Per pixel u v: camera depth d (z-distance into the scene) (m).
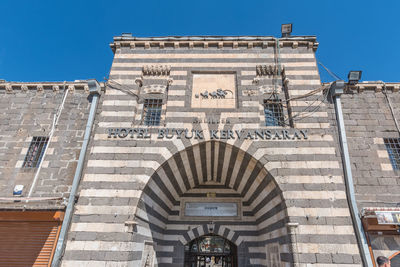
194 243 13.24
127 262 7.92
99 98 11.30
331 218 8.36
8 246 8.78
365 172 9.47
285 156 9.34
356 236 8.23
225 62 11.35
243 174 10.94
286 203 8.58
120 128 9.95
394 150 10.02
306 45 11.50
